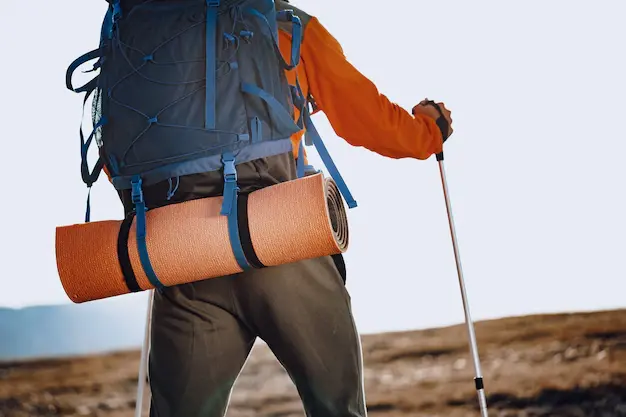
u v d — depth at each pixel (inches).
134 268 76.6
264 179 77.9
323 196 73.7
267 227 74.0
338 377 79.4
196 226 75.2
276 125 77.8
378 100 85.1
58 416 216.1
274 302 78.3
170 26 78.8
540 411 178.1
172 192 76.7
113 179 79.7
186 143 76.5
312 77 84.8
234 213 75.0
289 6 85.6
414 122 88.7
